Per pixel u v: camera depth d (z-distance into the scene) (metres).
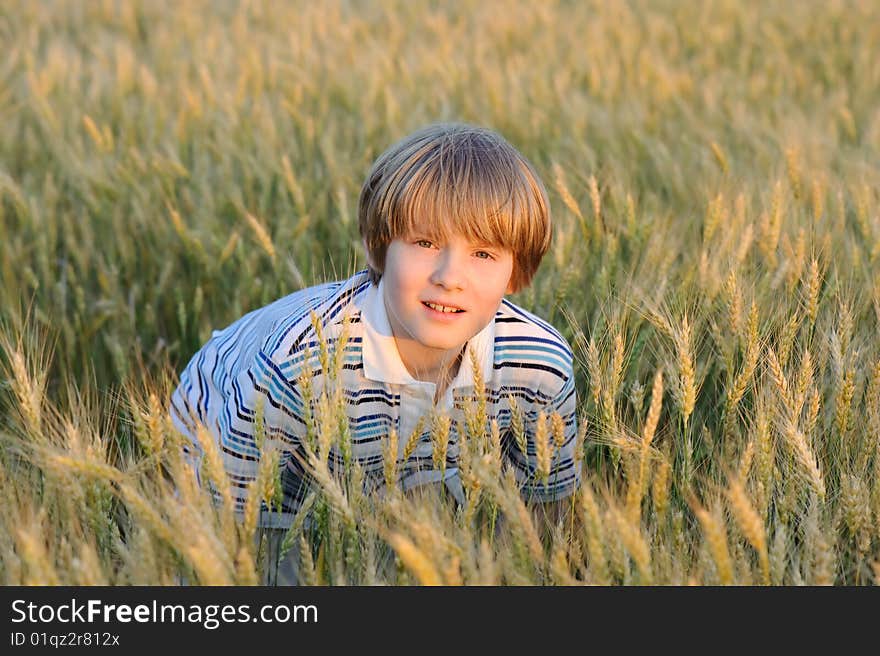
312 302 3.40
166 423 3.04
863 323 4.43
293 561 3.53
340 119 9.62
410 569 2.80
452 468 3.62
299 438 3.36
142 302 5.98
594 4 18.19
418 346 3.30
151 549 2.80
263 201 6.96
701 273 4.59
